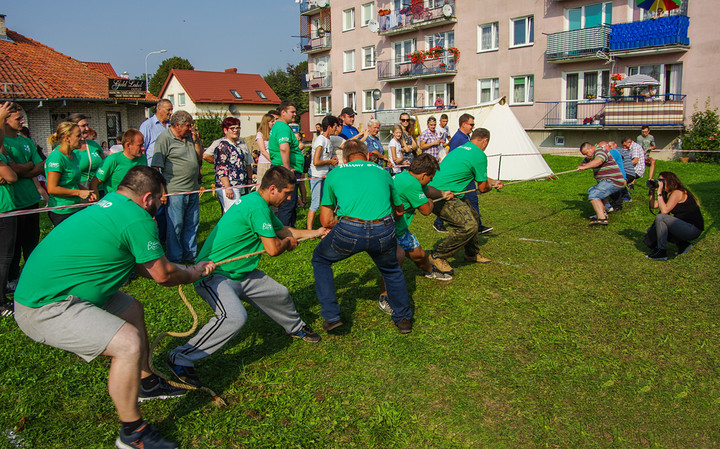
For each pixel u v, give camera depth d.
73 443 3.16
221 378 3.88
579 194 12.09
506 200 11.54
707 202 10.48
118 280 3.11
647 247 7.16
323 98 39.16
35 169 5.70
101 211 3.04
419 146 11.33
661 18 20.00
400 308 4.51
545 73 24.53
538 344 4.30
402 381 3.79
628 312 4.90
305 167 10.74
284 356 4.19
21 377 3.87
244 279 3.94
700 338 4.36
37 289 2.89
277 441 3.14
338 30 35.84
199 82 45.25
